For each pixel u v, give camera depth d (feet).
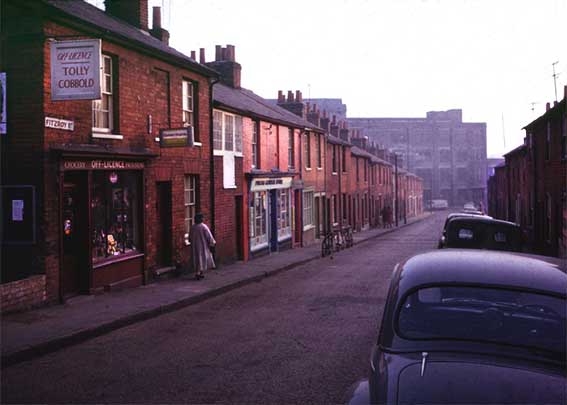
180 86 55.01
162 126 51.52
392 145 344.28
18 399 20.03
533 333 12.95
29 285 34.73
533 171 91.35
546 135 81.61
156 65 50.16
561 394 11.05
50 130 36.40
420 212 310.04
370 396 12.58
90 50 34.53
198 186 59.72
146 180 48.32
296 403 19.44
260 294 46.42
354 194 155.12
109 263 42.86
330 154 127.03
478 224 44.16
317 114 124.57
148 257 48.83
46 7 35.42
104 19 48.06
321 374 22.94
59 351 27.32
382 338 13.64
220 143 66.03
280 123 86.48
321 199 118.21
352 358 25.41
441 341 12.92
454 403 10.96
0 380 22.44
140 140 47.47
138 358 25.80
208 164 61.82
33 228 35.86
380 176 200.54
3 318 32.58
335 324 33.12
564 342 12.62
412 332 13.30
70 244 39.52
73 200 39.91
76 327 30.35
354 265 69.82
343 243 99.19
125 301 39.42
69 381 22.22
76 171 39.93
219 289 47.11
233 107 67.15
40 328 30.04
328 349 27.14
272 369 23.72
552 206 75.77
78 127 39.17
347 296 44.01
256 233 78.84
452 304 13.74
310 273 61.93
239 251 73.26
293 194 96.84
